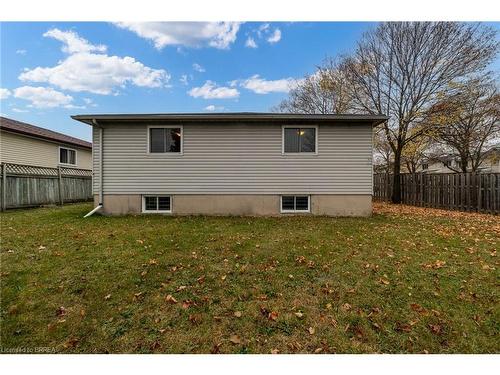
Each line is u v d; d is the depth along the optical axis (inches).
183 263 164.7
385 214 359.9
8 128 482.6
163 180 335.3
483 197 370.3
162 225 272.1
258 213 337.1
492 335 101.4
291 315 112.8
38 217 311.4
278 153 334.3
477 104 548.1
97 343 97.1
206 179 335.9
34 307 115.7
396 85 554.6
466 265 163.0
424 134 531.8
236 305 120.0
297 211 339.9
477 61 479.8
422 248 196.2
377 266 162.1
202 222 291.0
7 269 151.5
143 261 166.6
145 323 107.3
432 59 510.0
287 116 316.2
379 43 565.6
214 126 333.1
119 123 331.3
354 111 621.9
